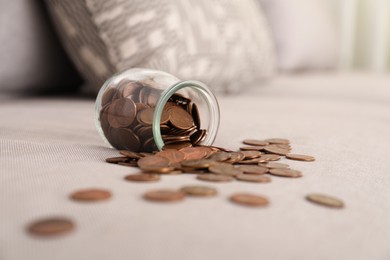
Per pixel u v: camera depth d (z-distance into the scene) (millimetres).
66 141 435
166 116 399
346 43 1776
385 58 1862
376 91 916
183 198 287
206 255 239
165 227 257
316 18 1402
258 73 948
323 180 347
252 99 818
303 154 421
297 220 277
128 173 338
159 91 401
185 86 386
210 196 294
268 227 265
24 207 272
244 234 257
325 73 1417
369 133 530
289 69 1287
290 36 1281
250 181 326
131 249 240
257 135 494
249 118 601
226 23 826
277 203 295
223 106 706
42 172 326
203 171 347
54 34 722
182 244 245
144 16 655
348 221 285
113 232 251
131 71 421
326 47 1433
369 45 1858
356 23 1875
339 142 476
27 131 467
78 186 303
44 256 234
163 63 678
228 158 364
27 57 692
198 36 740
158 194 288
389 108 751
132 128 392
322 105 762
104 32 639
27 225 255
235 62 836
